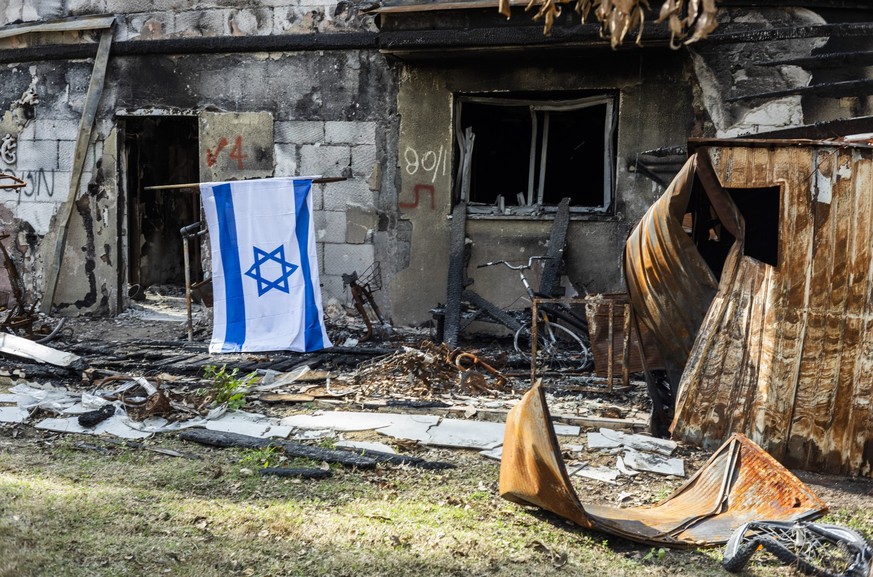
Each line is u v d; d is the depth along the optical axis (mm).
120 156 11875
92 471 5586
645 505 5297
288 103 11039
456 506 5062
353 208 10914
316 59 10898
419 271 10742
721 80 9633
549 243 10031
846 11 9430
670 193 6152
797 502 4652
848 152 5668
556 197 10938
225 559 4148
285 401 7379
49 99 11953
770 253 6648
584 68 10047
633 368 7492
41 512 4641
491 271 10469
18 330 10031
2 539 4203
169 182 15633
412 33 9836
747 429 6000
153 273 15266
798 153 5766
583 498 5379
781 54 9438
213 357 9094
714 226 7395
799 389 5863
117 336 10695
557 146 10859
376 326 10555
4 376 8086
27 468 5613
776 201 6613
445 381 7836
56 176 12008
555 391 7715
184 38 11305
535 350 7754
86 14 11688
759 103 9547
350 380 8062
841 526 4383
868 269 5699
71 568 3961
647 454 6098
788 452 5918
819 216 5750
